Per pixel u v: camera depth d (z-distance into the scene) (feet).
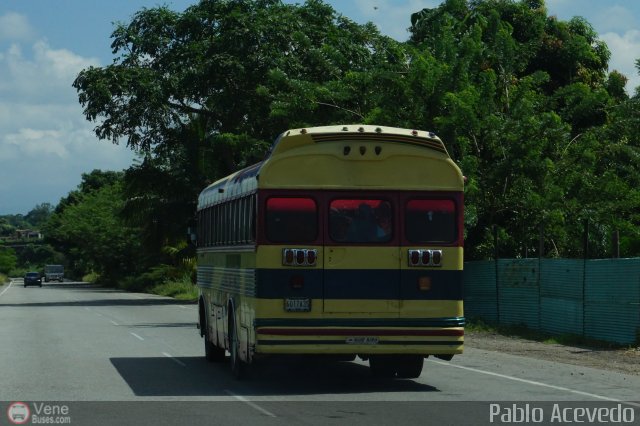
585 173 106.83
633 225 105.91
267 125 167.32
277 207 51.85
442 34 116.47
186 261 273.54
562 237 106.52
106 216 368.27
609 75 161.89
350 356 52.80
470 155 106.32
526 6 155.43
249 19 175.94
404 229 52.39
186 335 97.76
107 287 371.15
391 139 52.75
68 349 80.18
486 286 100.32
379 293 51.80
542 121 104.58
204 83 176.65
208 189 72.59
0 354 75.15
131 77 182.19
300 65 168.86
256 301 51.34
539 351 75.05
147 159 196.75
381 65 115.65
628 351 73.15
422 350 51.72
